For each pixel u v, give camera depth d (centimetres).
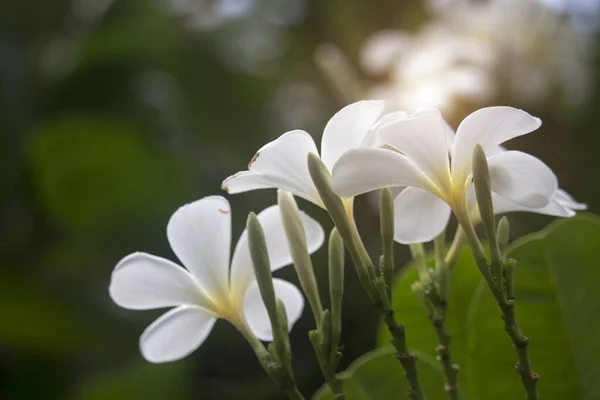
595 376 71
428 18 150
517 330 63
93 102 153
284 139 63
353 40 157
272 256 67
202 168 148
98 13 169
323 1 161
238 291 68
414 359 65
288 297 70
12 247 124
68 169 119
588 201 130
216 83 162
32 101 146
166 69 159
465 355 74
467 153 63
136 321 117
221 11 167
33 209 132
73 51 154
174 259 127
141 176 123
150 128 151
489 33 135
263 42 168
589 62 136
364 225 135
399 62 128
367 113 64
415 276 75
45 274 120
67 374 120
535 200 62
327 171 63
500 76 132
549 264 72
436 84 118
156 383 95
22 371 116
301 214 67
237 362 130
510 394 71
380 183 63
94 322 114
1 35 151
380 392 72
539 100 135
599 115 132
